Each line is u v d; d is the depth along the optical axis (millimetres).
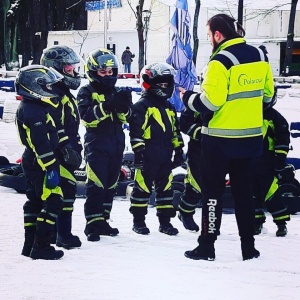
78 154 7480
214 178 7039
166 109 8547
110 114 8156
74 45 59094
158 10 56594
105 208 8406
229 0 55250
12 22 50188
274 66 55125
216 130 6938
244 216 7137
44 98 6984
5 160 12391
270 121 8586
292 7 50125
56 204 7109
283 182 10039
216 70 6797
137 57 59750
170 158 8562
